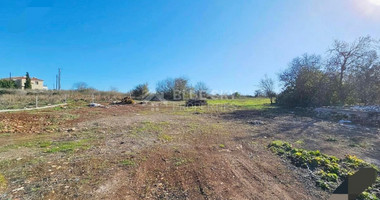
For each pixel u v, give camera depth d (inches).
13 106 443.2
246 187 102.4
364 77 428.5
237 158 146.3
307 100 508.4
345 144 179.8
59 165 125.2
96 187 98.4
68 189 95.6
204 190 98.1
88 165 126.0
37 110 410.0
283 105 584.4
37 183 100.7
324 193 96.8
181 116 381.1
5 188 94.7
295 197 93.4
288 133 228.2
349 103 452.4
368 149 164.4
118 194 92.5
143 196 91.4
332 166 123.7
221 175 116.3
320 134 221.1
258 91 915.4
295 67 545.3
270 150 165.5
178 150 161.6
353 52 444.8
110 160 135.6
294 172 121.3
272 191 98.7
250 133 230.2
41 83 1721.2
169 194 93.7
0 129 228.5
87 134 216.1
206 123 300.4
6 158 136.5
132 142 184.5
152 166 126.7
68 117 331.6
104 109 475.5
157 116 377.1
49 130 233.0
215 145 179.3
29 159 135.2
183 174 116.0
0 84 940.6
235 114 412.2
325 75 482.9
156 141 189.8
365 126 266.4
